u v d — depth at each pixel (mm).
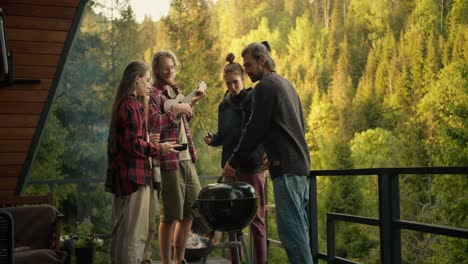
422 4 25109
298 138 2965
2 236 2357
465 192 23344
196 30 25828
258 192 3707
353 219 3072
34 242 4168
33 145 4711
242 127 3875
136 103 3020
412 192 24531
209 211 2865
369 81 26469
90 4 23391
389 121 25750
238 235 3684
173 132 3553
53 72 4453
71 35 4355
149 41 24812
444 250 22781
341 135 26797
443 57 24453
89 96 22594
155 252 19062
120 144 2977
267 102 2916
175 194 3572
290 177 2924
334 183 25578
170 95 3730
